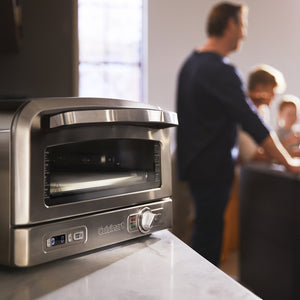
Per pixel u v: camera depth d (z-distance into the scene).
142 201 0.73
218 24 2.03
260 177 2.39
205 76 1.95
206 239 2.04
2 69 1.16
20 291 0.49
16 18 0.92
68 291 0.49
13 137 0.55
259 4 4.62
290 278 2.12
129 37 4.54
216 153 1.98
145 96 4.43
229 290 0.48
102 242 0.65
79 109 0.60
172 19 4.28
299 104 3.74
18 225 0.56
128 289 0.49
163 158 0.77
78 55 1.17
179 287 0.50
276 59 4.73
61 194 0.60
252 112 1.94
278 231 2.22
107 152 0.67
